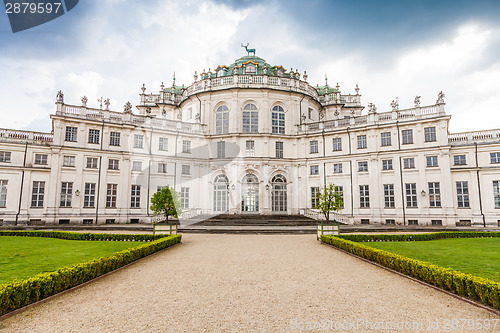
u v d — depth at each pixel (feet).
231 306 26.91
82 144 117.70
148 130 128.77
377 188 123.03
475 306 27.30
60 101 115.14
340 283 34.60
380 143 125.90
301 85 150.51
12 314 24.71
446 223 111.04
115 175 122.01
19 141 111.96
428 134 118.11
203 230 89.25
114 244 62.23
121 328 22.34
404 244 63.77
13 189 109.81
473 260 44.86
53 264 41.01
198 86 150.30
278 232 88.48
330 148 135.33
